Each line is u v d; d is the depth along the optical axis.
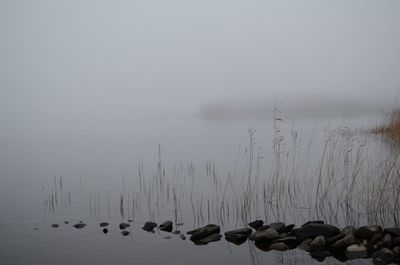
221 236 11.11
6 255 10.06
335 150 24.02
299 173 18.75
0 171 22.38
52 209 14.38
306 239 10.29
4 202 15.48
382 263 8.90
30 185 18.56
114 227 12.23
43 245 10.74
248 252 9.98
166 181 18.66
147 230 11.88
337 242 9.73
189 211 13.66
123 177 19.98
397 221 11.58
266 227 11.11
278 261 9.38
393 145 24.47
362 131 30.64
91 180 19.52
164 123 65.12
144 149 31.02
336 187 15.59
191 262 9.50
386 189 13.13
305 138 32.41
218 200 14.83
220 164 22.61
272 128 43.50
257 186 16.64
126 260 9.68
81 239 11.19
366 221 11.73
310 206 13.49
